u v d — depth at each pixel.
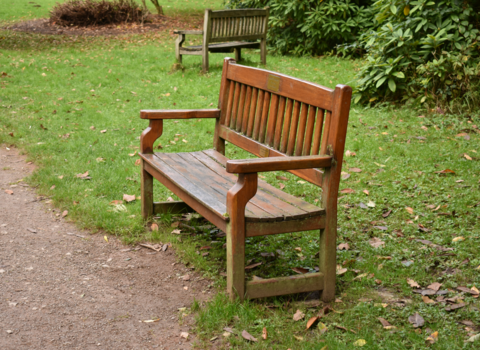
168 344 2.48
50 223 3.85
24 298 2.85
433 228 3.68
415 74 6.86
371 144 5.50
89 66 9.57
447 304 2.78
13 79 8.39
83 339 2.50
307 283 2.80
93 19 14.96
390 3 7.32
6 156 5.24
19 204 4.16
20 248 3.45
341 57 10.44
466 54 6.59
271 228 2.67
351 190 4.37
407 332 2.51
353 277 3.08
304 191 4.41
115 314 2.73
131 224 3.77
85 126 6.18
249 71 3.49
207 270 3.17
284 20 11.02
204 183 3.19
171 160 3.66
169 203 3.88
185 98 7.43
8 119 6.29
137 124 6.31
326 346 2.39
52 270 3.19
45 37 12.95
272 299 2.85
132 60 10.15
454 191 4.26
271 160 2.56
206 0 22.30
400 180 4.55
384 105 7.04
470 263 3.17
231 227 2.59
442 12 6.90
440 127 6.05
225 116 3.86
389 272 3.12
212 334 2.54
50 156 5.14
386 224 3.80
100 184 4.48
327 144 2.75
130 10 15.30
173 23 15.73
